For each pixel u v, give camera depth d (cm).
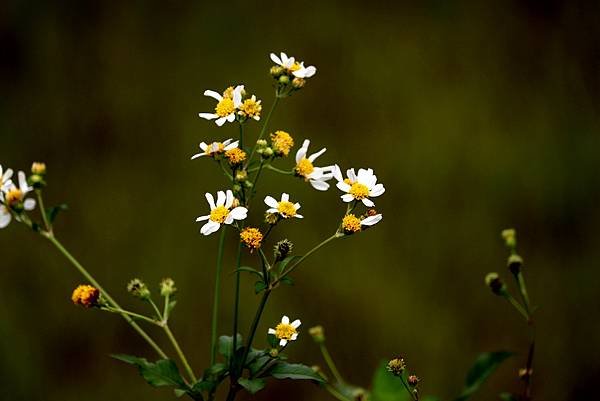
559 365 177
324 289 179
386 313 179
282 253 97
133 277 182
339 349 176
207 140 190
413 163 190
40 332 179
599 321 179
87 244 186
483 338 179
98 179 191
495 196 188
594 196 187
